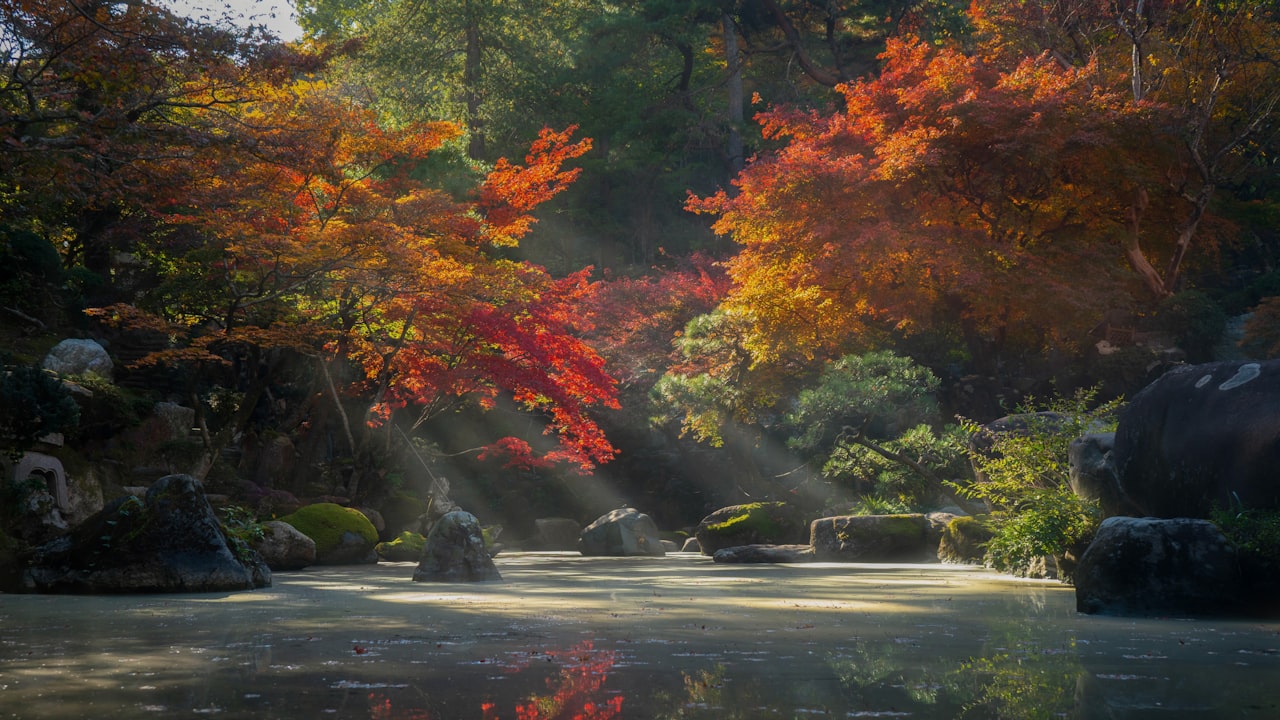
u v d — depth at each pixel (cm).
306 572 1438
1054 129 2241
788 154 2469
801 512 2138
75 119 1223
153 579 960
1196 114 2483
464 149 3055
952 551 1564
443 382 2075
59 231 2177
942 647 532
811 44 4328
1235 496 798
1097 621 682
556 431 3334
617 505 3234
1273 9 2884
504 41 4125
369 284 1734
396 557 1883
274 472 2322
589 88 4228
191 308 2064
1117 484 1008
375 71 4038
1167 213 2691
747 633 603
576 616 714
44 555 989
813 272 2297
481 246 2253
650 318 3034
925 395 1959
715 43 4706
